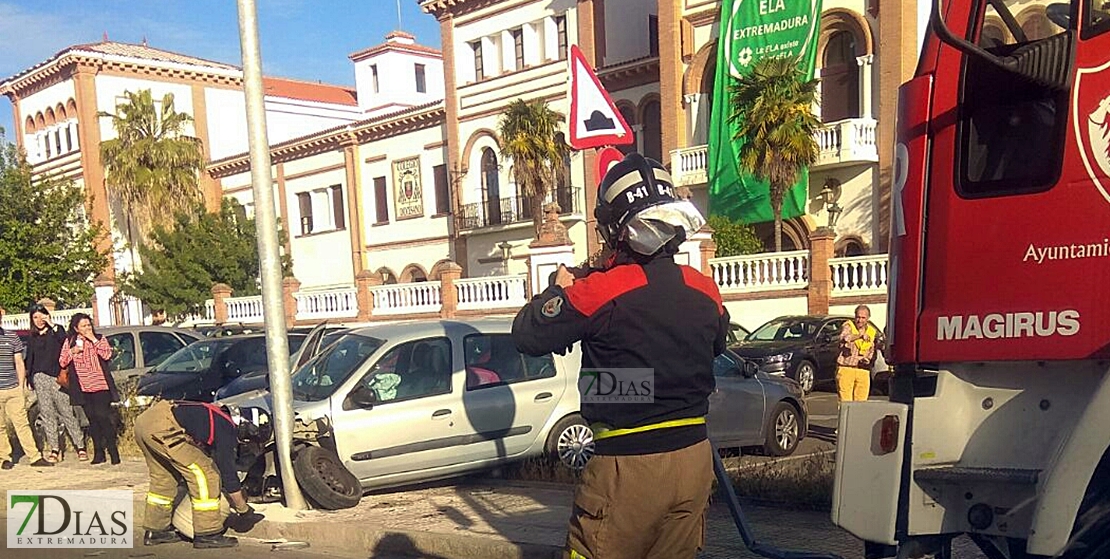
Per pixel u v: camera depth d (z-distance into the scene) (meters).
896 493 3.66
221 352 13.63
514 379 8.85
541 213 29.17
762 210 24.44
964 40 3.43
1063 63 3.38
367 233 38.66
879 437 3.72
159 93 45.94
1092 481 3.42
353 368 8.28
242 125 48.84
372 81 47.19
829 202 24.08
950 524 3.65
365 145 38.41
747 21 24.83
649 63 28.64
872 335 10.47
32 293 29.58
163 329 15.49
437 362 8.55
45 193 31.33
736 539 6.20
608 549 3.16
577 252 30.77
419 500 8.07
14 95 48.59
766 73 22.58
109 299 33.34
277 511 7.70
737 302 21.23
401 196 37.22
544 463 8.90
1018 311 3.48
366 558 6.76
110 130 44.41
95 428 10.93
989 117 3.60
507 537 6.48
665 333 3.13
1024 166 3.51
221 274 33.31
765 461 9.22
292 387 8.49
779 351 16.48
